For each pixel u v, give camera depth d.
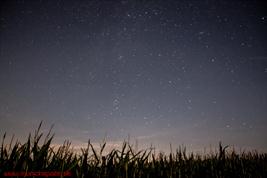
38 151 1.45
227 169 2.31
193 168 2.23
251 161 2.80
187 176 2.07
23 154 1.34
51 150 1.58
